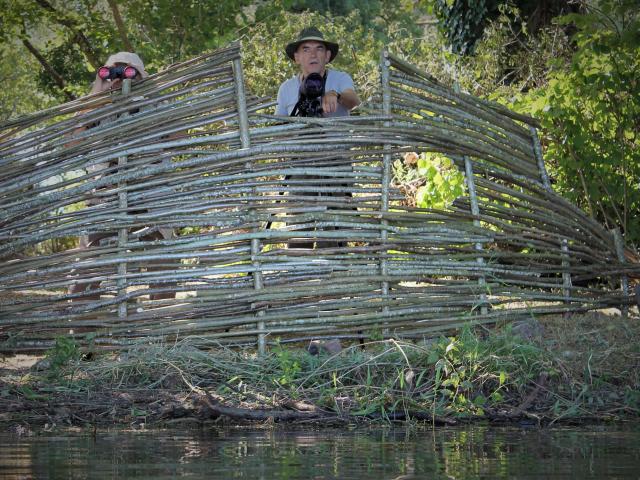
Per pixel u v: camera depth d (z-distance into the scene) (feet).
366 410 18.79
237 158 24.22
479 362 20.65
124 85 24.02
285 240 24.63
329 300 24.57
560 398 20.07
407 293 25.05
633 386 21.20
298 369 21.09
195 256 23.99
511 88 57.88
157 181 23.94
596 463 13.38
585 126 36.14
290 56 29.96
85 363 22.36
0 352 23.93
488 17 67.51
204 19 77.71
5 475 12.32
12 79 117.80
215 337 23.81
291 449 14.90
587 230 27.43
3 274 23.36
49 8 79.10
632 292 27.86
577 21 36.55
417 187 47.62
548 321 25.35
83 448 15.05
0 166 23.36
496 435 16.88
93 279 23.70
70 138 23.72
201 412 18.71
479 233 25.82
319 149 24.84
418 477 12.10
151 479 11.91
